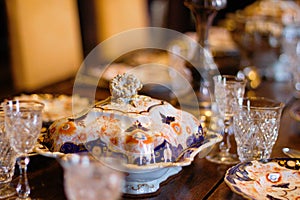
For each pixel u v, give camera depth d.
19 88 1.58
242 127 0.85
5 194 0.76
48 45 1.66
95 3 1.92
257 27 1.70
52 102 1.15
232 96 0.94
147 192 0.77
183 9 2.97
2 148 0.78
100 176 0.59
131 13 2.13
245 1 2.71
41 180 0.81
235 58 1.70
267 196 0.73
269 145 0.86
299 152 0.94
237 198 0.78
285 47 1.62
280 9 1.75
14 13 1.56
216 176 0.85
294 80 1.49
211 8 1.20
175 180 0.82
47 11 1.66
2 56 3.10
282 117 1.17
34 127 0.75
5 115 0.74
